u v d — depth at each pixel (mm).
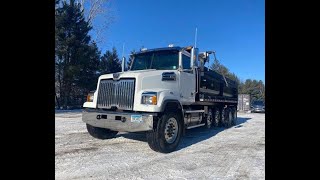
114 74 6660
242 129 12016
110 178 4348
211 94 10375
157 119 6191
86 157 5707
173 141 6609
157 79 6816
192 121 8523
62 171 4648
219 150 6922
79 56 31438
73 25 32000
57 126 10688
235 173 4770
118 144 7277
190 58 8109
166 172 4773
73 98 31844
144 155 6113
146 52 8422
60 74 31578
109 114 6391
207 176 4570
